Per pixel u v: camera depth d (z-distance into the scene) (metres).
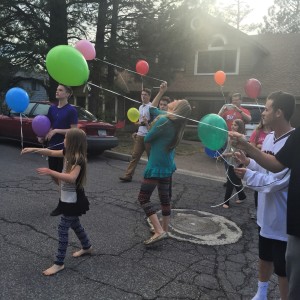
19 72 13.20
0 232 3.99
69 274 3.18
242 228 4.66
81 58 3.40
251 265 3.61
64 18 11.91
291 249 1.99
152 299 2.88
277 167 2.09
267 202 2.54
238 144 2.20
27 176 6.73
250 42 16.48
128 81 14.07
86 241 3.51
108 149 9.48
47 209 4.85
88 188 6.18
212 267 3.51
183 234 4.30
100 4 12.02
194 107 17.53
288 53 17.47
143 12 12.21
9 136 10.34
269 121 2.47
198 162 9.64
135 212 5.02
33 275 3.12
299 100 15.02
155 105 4.82
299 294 1.96
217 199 6.05
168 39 11.84
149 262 3.52
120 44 12.42
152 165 3.77
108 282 3.09
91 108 12.88
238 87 16.16
